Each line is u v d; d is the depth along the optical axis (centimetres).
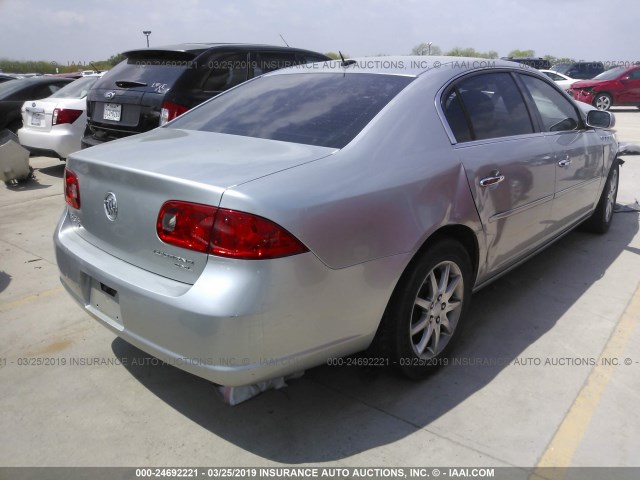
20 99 958
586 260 444
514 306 363
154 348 219
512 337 324
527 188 324
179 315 204
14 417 254
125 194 230
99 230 251
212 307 196
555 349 311
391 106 263
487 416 254
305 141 253
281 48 665
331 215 212
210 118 311
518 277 410
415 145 258
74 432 245
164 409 261
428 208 250
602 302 370
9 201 635
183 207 207
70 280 263
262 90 326
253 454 232
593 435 241
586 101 1716
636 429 245
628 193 654
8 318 347
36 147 744
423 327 270
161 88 555
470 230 281
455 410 258
